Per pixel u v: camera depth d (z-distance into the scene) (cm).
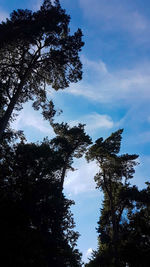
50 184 1650
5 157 1573
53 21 1457
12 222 1151
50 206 1465
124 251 1573
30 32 1309
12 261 963
